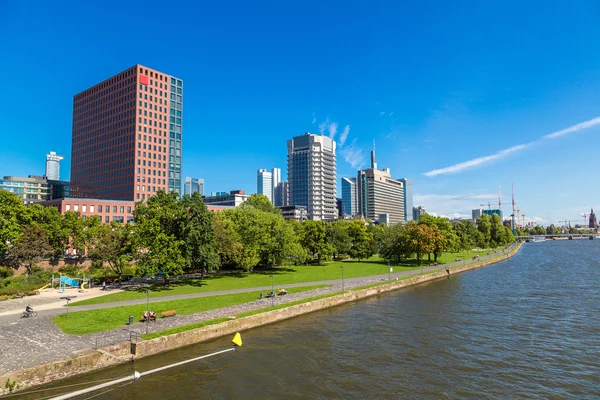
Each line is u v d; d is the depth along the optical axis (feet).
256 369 106.42
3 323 132.67
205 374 102.78
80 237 273.75
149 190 563.89
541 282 260.83
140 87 563.48
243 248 259.80
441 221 403.75
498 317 163.32
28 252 226.99
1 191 257.34
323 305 180.04
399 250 347.97
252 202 417.28
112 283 223.10
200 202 216.54
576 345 126.93
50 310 151.02
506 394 92.63
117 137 585.63
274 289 202.80
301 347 124.47
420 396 91.40
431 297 209.87
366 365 109.60
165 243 198.18
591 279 270.46
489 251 526.57
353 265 337.93
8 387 88.12
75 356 101.60
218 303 166.61
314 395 91.50
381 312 173.37
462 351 121.19
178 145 619.26
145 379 99.40
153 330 125.18
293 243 288.10
